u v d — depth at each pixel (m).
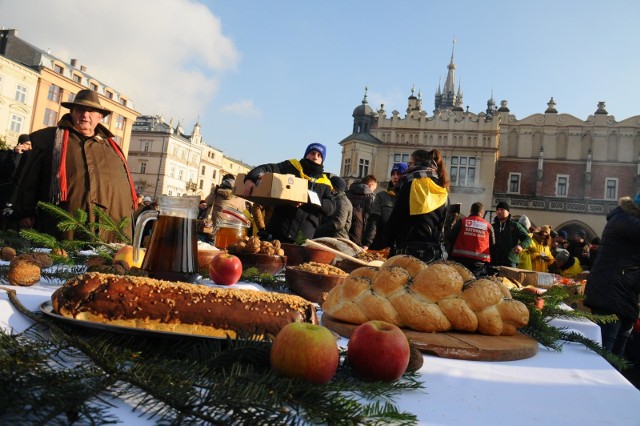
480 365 1.00
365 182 6.73
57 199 2.98
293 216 3.91
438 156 3.76
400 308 1.20
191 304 0.85
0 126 39.41
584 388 0.88
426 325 1.19
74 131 3.21
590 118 39.25
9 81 39.75
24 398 0.46
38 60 42.59
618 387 0.90
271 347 0.70
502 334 1.24
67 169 3.08
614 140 38.75
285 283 1.86
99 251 1.65
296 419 0.56
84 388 0.52
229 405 0.52
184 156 71.56
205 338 0.72
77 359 0.64
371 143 40.81
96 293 0.83
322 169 4.52
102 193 3.17
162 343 0.72
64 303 0.82
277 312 0.89
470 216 5.39
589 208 38.31
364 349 0.74
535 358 1.13
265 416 0.52
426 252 3.55
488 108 60.31
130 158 67.69
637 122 38.28
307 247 2.35
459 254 5.34
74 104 3.14
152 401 0.54
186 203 1.42
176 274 1.38
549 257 7.89
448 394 0.77
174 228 1.40
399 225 3.69
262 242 2.15
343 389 0.69
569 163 39.28
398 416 0.59
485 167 38.56
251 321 0.86
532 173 39.72
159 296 0.85
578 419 0.71
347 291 1.26
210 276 1.69
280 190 3.57
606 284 3.48
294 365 0.65
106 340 0.67
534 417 0.70
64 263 1.46
